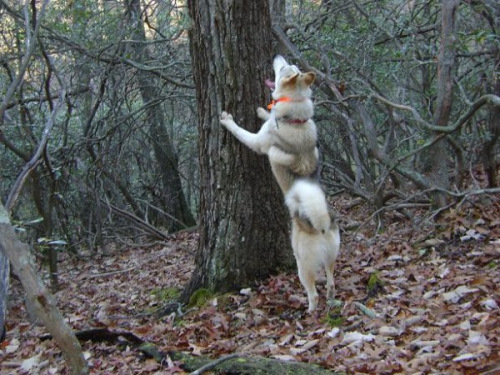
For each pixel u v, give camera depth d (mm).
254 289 5938
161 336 5340
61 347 3047
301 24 9461
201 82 5898
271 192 6031
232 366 4133
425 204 7652
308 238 5254
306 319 5215
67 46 9602
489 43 7656
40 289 2951
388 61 8898
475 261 5809
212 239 6109
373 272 6027
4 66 8688
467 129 9602
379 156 7570
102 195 12266
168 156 14273
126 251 11750
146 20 9703
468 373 3598
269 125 5582
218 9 5602
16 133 9867
